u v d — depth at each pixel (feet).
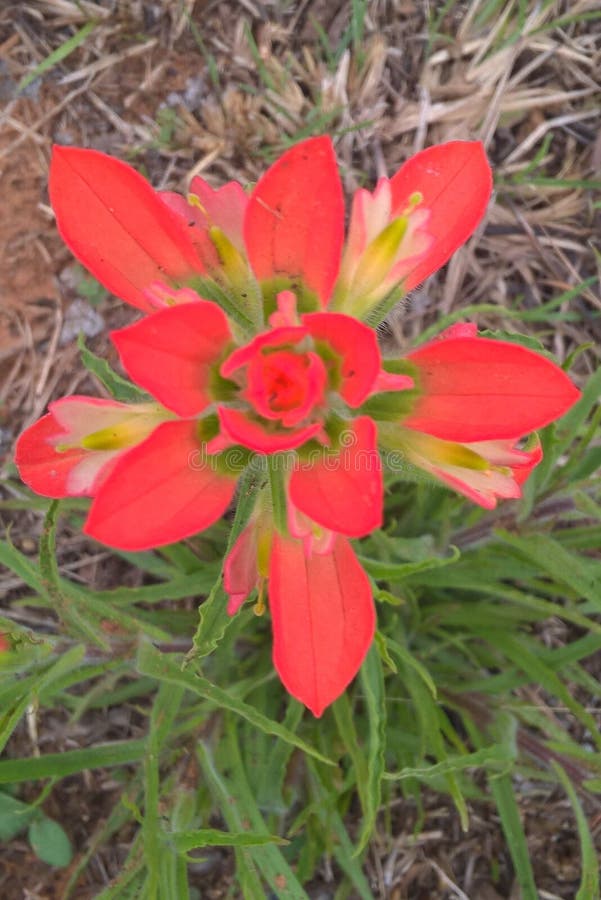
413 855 0.83
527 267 0.91
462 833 0.84
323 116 0.89
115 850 0.81
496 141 0.91
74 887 0.80
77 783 0.82
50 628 0.83
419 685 0.71
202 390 0.47
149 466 0.46
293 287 0.49
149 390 0.45
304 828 0.80
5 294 0.85
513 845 0.69
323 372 0.45
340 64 0.89
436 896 0.82
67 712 0.82
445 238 0.52
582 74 0.91
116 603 0.70
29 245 0.85
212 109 0.88
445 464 0.50
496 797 0.70
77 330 0.85
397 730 0.75
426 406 0.49
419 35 0.90
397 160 0.90
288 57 0.89
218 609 0.54
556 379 0.46
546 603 0.69
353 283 0.51
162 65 0.88
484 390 0.48
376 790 0.58
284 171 0.46
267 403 0.46
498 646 0.72
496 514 0.69
